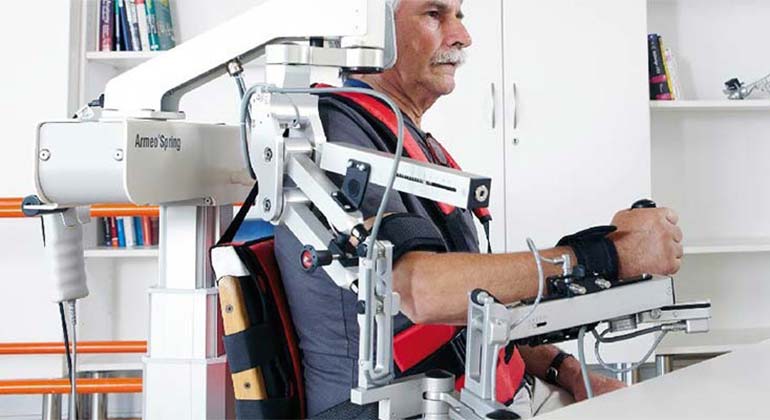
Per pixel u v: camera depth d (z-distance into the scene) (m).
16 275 2.95
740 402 0.87
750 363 1.07
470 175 0.88
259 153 1.05
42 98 2.91
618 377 3.01
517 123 3.03
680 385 0.95
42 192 1.10
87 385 2.45
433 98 1.84
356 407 1.26
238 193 1.37
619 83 3.04
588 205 3.04
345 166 1.01
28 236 2.95
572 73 3.03
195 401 1.22
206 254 1.26
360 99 1.38
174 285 1.24
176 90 1.19
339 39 1.09
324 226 1.03
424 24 1.76
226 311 1.23
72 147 1.09
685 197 3.42
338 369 1.29
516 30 3.02
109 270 3.27
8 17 2.91
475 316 0.91
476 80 3.02
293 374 1.30
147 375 1.24
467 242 1.49
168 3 3.18
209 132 1.26
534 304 0.94
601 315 1.00
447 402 0.93
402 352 1.24
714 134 3.42
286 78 1.05
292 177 1.03
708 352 3.06
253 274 1.25
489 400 0.88
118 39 3.07
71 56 2.94
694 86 3.40
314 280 1.28
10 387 2.46
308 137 1.06
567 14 3.03
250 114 1.09
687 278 3.45
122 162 1.07
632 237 1.19
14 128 2.90
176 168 1.17
